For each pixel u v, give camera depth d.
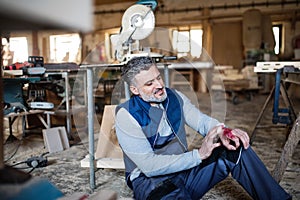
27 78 2.54
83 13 0.40
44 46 3.86
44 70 2.69
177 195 1.21
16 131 3.26
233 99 5.58
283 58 7.28
